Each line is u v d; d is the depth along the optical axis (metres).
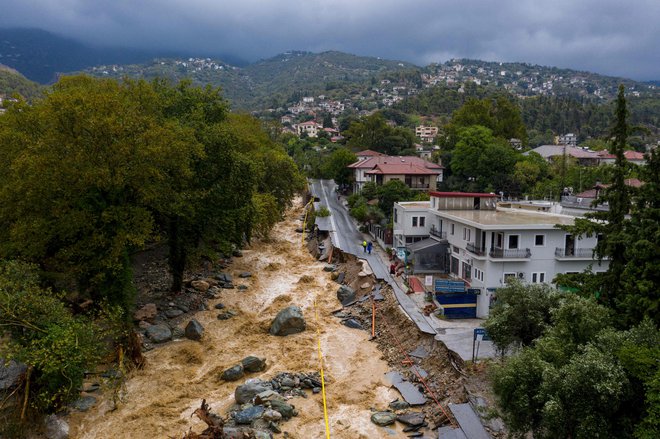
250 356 34.28
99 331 30.62
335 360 35.56
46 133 32.00
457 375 30.17
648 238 24.89
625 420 18.27
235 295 49.19
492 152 90.38
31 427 25.73
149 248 61.44
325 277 55.66
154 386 31.81
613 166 29.38
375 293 46.59
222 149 44.66
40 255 33.62
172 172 39.38
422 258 49.28
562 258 39.78
